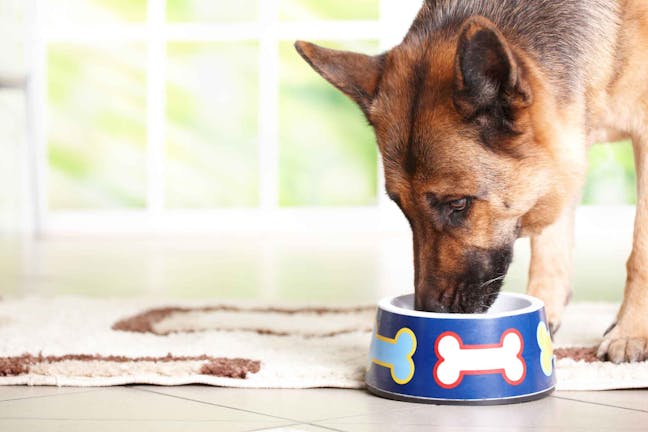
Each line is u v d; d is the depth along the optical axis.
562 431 2.52
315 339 3.85
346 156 10.30
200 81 10.26
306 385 3.07
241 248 8.67
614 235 9.80
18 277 6.55
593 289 5.82
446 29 3.33
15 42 9.96
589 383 3.02
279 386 3.07
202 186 10.33
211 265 7.33
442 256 3.12
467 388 2.81
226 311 4.78
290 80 10.27
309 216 10.23
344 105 10.25
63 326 4.09
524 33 3.33
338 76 3.36
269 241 9.36
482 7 3.40
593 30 3.42
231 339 3.79
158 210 10.16
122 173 10.25
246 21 10.26
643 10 3.46
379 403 2.86
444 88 3.06
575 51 3.37
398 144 3.11
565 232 3.83
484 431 2.53
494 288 3.22
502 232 3.17
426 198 3.07
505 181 3.10
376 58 3.38
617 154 10.33
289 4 10.30
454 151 3.03
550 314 3.80
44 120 10.12
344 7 10.34
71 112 10.20
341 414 2.72
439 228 3.10
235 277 6.56
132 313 4.54
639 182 3.53
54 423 2.62
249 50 10.25
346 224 10.23
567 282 3.86
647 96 3.49
